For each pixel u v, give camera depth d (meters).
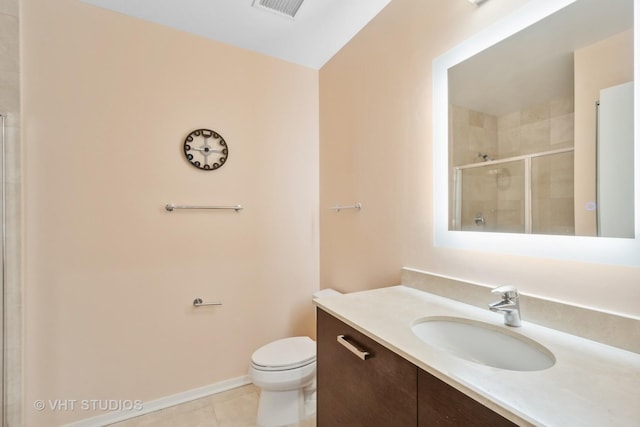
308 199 2.32
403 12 1.54
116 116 1.69
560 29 0.97
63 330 1.56
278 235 2.20
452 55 1.28
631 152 0.81
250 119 2.10
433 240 1.37
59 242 1.55
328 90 2.23
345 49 2.03
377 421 0.90
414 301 1.24
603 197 0.87
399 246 1.57
